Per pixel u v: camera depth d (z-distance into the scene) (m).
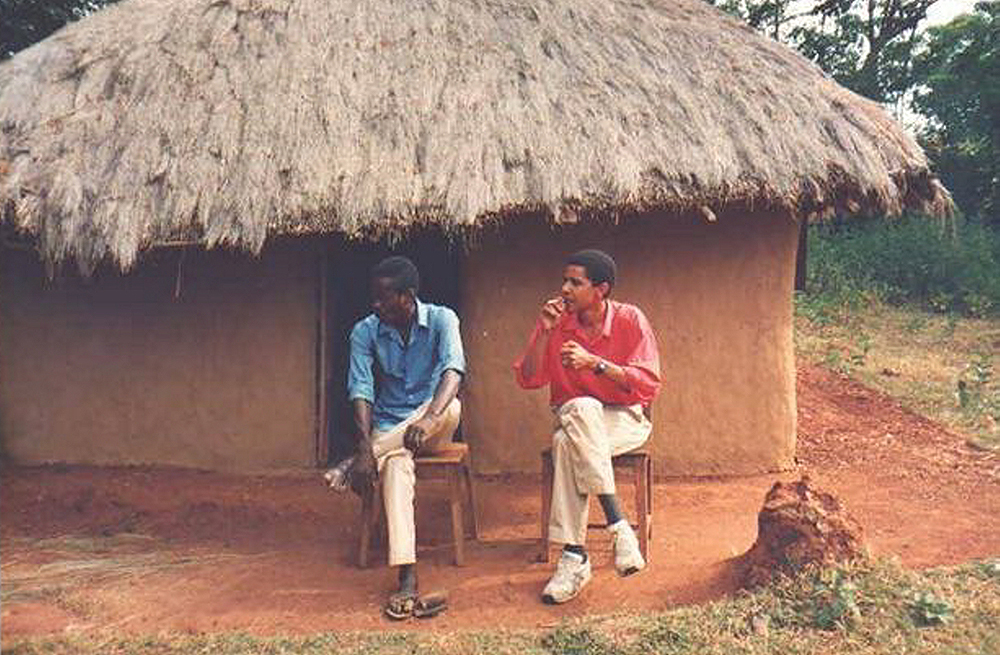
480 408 5.66
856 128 5.41
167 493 5.30
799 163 5.06
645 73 5.59
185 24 6.03
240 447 5.75
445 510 4.96
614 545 3.73
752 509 4.89
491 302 5.63
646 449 5.60
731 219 5.59
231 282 5.72
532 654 3.18
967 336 10.62
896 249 14.23
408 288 4.05
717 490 5.29
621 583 3.80
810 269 13.68
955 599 3.43
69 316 5.78
